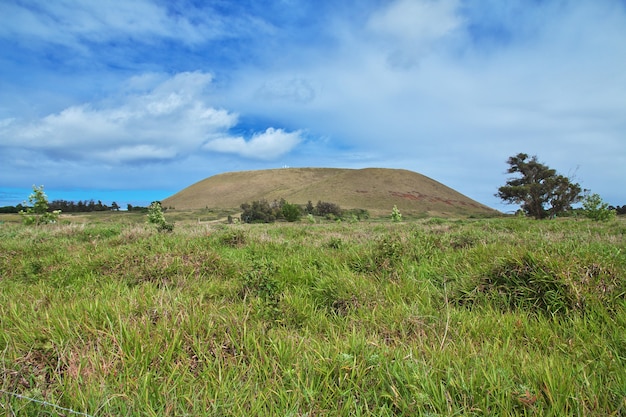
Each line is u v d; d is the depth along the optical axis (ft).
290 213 207.62
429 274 17.72
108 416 6.82
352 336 9.95
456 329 11.20
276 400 7.63
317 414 7.06
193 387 7.77
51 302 13.51
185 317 10.56
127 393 7.50
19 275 19.83
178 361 8.70
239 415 6.91
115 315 10.94
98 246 27.61
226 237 30.22
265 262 18.12
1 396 7.30
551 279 13.33
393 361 8.64
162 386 7.77
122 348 9.05
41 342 9.40
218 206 485.15
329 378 8.15
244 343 9.54
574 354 9.78
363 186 474.90
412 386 7.50
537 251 15.92
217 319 10.82
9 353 8.97
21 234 37.01
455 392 7.66
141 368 8.39
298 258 21.85
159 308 11.41
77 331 9.96
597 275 13.64
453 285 15.81
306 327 11.36
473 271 16.20
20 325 11.02
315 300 14.85
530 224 47.39
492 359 9.02
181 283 17.19
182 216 291.38
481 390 7.57
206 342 9.52
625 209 209.77
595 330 10.96
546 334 10.92
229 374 8.29
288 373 8.02
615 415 7.02
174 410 7.06
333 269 19.20
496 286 14.60
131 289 16.20
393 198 440.04
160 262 19.54
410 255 20.45
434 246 23.07
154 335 9.56
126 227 44.88
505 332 11.09
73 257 22.91
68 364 8.54
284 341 9.79
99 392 7.38
